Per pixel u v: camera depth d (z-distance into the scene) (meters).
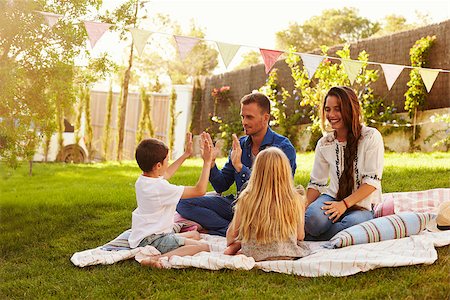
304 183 6.25
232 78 12.12
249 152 4.23
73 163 10.79
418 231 3.70
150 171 3.68
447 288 2.90
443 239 3.51
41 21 4.93
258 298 2.94
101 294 3.16
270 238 3.39
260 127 4.11
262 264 3.31
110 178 8.12
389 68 4.23
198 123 12.98
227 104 12.09
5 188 7.52
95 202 5.69
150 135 12.02
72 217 5.14
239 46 3.90
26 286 3.42
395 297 2.85
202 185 3.71
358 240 3.55
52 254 4.07
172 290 3.14
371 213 3.86
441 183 5.84
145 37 3.78
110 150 13.70
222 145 11.74
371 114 8.87
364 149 3.82
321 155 4.03
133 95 13.59
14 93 5.14
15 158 5.47
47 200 6.02
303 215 3.50
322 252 3.45
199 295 3.04
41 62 5.22
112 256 3.59
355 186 3.88
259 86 11.30
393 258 3.22
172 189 3.64
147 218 3.67
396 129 8.66
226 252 3.56
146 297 3.09
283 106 10.34
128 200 5.78
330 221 3.78
